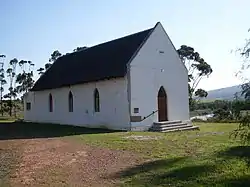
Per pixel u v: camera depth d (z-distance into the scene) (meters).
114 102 27.67
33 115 41.69
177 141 18.38
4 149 16.80
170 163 11.91
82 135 22.45
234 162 11.16
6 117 56.19
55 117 36.62
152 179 9.81
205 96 55.44
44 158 14.02
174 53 29.72
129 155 14.16
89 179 10.33
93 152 15.12
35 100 41.16
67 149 16.22
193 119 37.34
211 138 19.36
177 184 9.06
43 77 41.81
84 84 31.31
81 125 31.86
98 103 29.69
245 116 8.57
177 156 13.48
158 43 28.55
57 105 36.22
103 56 31.98
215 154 13.16
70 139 20.22
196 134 22.14
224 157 12.27
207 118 37.19
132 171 11.08
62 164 12.68
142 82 26.98
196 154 13.73
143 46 27.36
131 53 27.47
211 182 8.96
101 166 12.13
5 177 10.91
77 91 32.53
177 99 29.61
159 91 28.42
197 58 55.66
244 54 9.55
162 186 9.03
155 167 11.46
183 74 30.31
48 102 38.12
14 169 12.05
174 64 29.64
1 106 66.06
